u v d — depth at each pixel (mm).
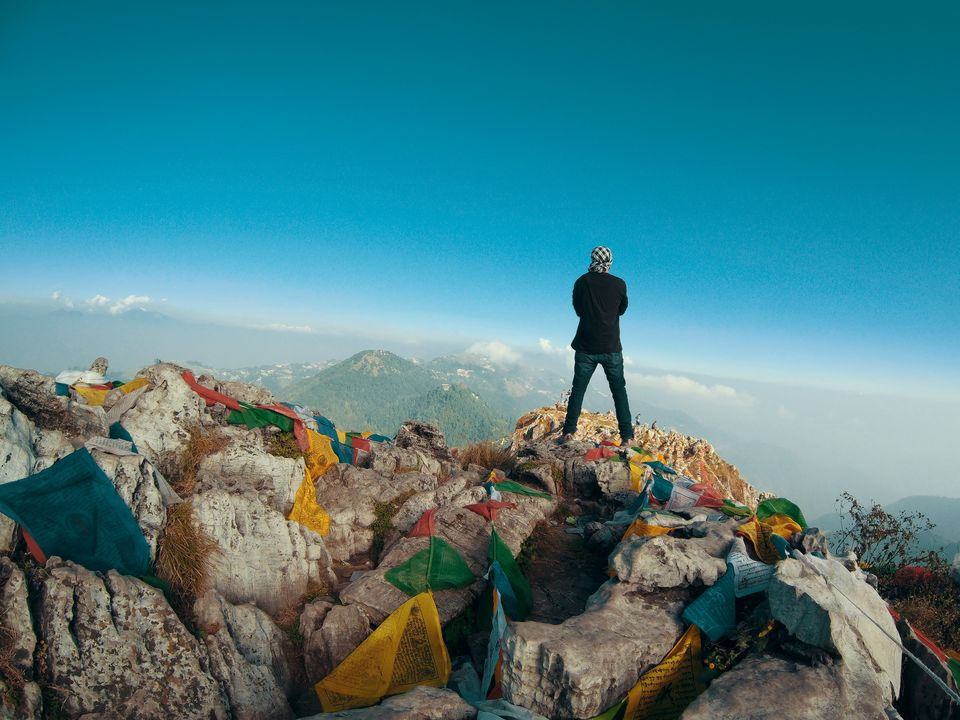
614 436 25297
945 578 8234
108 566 5656
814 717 4367
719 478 23562
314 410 11211
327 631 6195
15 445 6031
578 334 11641
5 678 4371
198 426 8312
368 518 8984
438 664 5898
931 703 5266
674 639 5570
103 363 9539
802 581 5293
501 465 12578
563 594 7699
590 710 4652
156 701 4973
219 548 6605
